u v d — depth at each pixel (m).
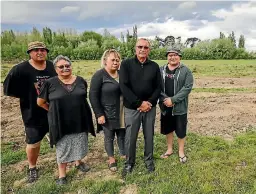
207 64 26.70
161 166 4.29
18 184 4.09
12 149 5.21
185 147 4.94
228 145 4.94
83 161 4.66
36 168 4.36
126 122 3.93
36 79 3.75
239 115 6.70
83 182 4.00
